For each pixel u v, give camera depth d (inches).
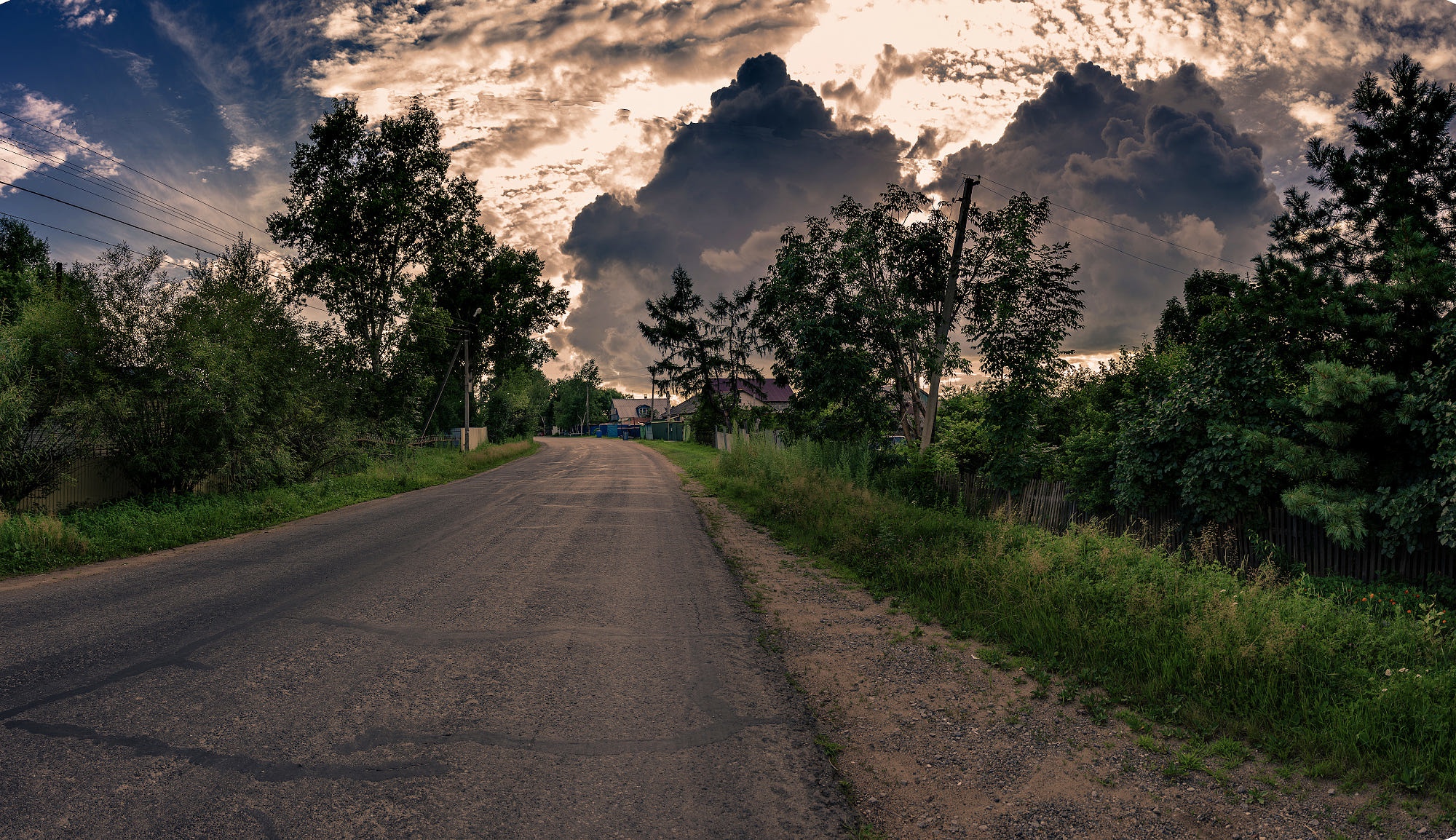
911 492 578.9
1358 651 202.5
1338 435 358.9
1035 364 680.4
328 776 140.5
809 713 182.5
